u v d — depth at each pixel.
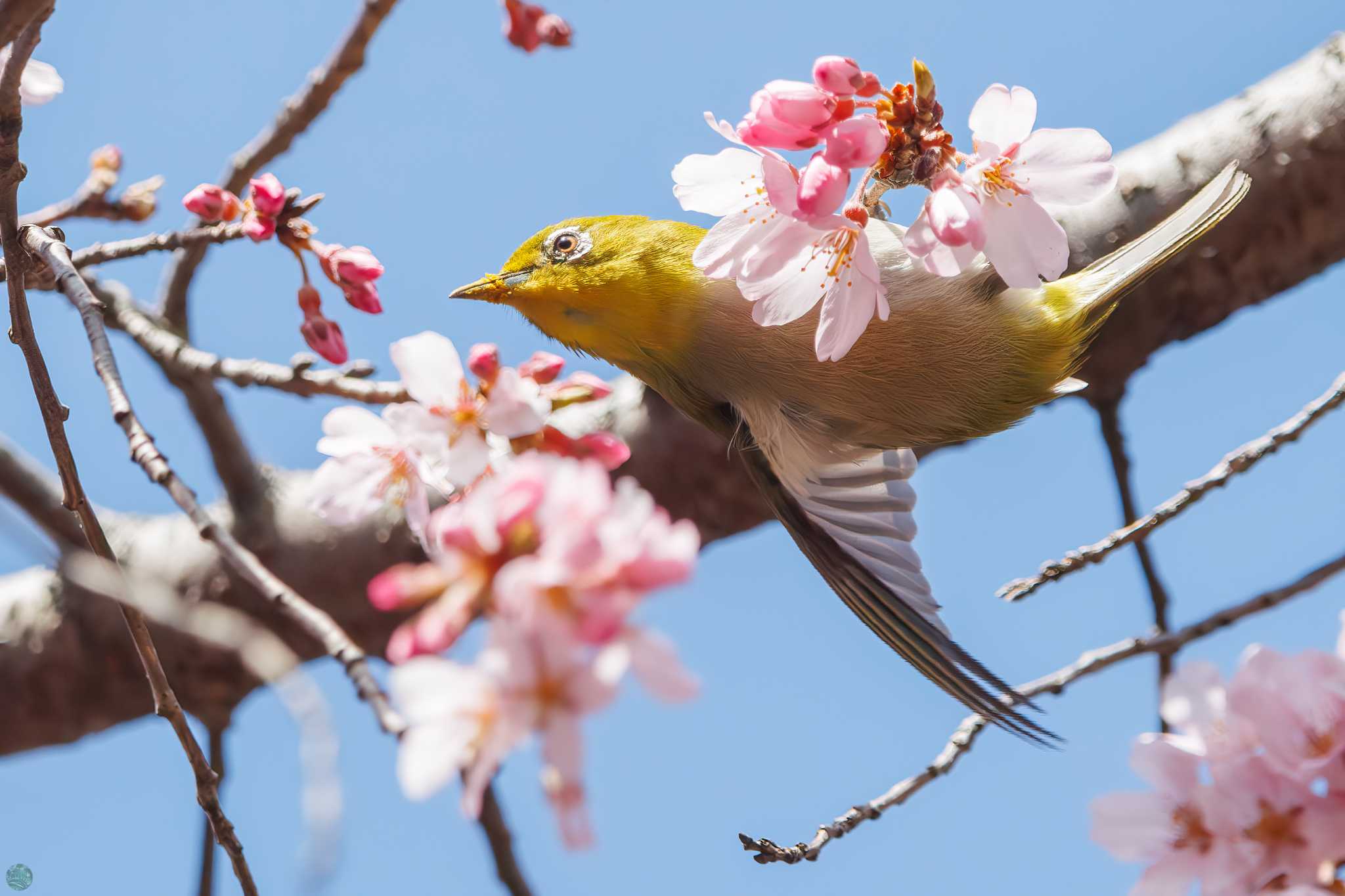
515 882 2.02
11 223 1.98
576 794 1.70
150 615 1.95
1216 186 2.04
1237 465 2.01
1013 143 1.98
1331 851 1.97
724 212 1.99
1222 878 1.97
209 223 2.01
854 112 1.98
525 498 1.82
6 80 1.97
